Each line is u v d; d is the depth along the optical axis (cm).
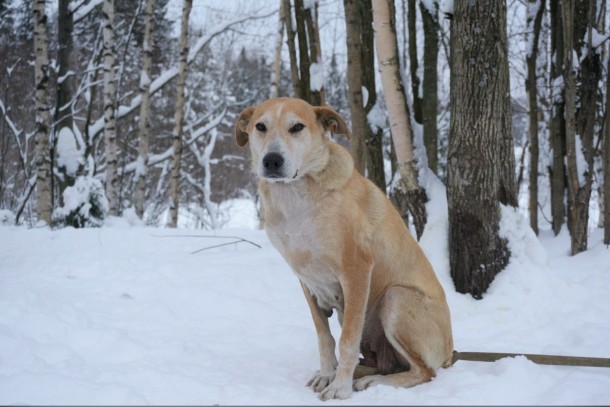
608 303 500
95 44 1712
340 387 305
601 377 320
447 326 351
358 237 332
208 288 538
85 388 277
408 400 283
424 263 369
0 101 1677
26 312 416
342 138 1908
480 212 519
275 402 278
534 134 844
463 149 522
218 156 2852
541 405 263
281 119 334
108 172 1327
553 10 816
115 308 485
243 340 412
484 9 509
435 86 791
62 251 704
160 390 289
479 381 315
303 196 331
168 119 2383
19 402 262
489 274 520
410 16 794
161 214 2603
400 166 615
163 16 1962
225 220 2783
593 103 726
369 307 359
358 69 693
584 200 682
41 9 1223
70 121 1441
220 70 2603
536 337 431
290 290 558
